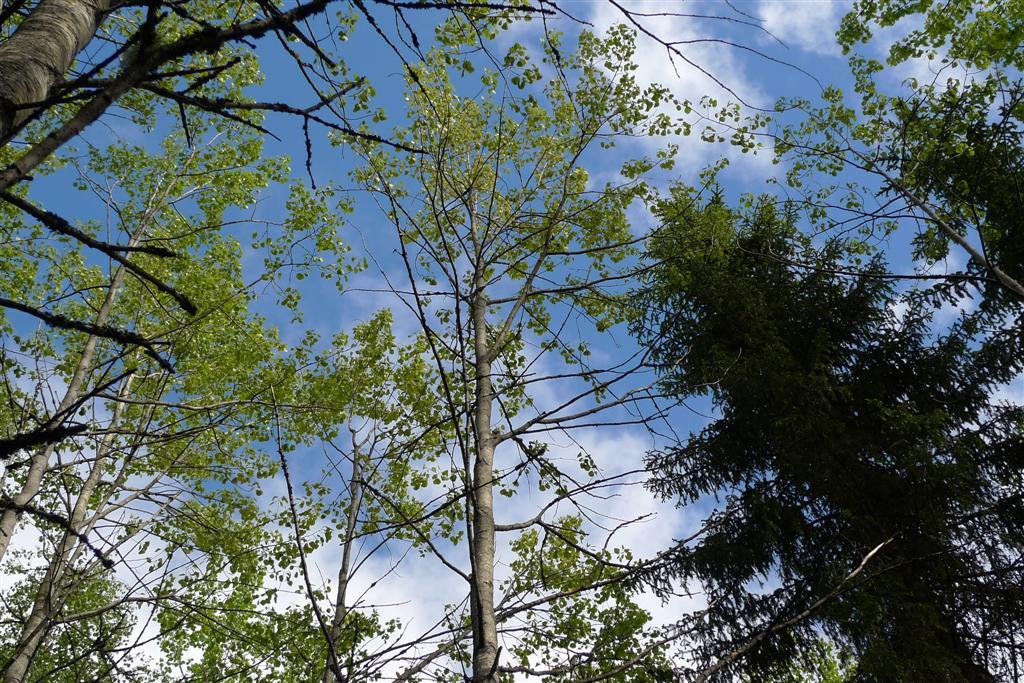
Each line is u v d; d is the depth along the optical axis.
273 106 1.74
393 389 8.22
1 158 6.60
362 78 1.94
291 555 7.65
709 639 7.14
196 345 7.41
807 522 8.40
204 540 7.85
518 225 6.48
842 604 6.94
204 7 6.09
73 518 6.10
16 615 5.77
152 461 7.53
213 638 7.54
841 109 7.82
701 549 7.73
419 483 7.34
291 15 1.54
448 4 2.23
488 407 4.95
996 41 7.45
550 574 7.10
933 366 8.82
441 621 4.13
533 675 3.82
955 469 7.32
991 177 7.73
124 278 7.36
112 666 4.82
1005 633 6.88
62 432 1.81
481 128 6.62
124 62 1.54
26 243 7.18
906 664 6.41
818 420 8.06
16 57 1.95
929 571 7.30
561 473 5.15
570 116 6.53
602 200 6.60
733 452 9.11
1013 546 7.35
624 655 5.99
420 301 3.58
